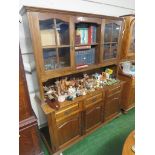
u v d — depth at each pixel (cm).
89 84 182
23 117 128
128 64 236
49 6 159
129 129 207
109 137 193
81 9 185
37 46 120
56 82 164
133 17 205
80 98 158
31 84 177
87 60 171
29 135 136
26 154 142
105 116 205
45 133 190
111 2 215
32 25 113
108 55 190
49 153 169
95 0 194
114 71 216
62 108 143
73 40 140
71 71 150
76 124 168
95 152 170
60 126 151
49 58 137
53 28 128
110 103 203
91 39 167
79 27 153
